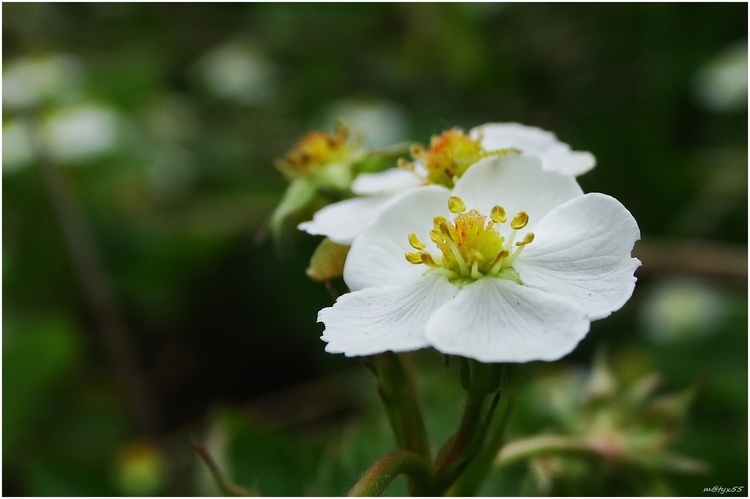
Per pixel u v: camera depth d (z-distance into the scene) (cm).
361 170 13
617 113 24
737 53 23
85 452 19
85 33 34
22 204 23
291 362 22
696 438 16
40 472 17
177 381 22
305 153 13
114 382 21
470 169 12
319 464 15
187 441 19
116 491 17
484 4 27
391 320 11
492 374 11
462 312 11
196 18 34
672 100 24
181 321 22
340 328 11
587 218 11
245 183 26
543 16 28
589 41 27
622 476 13
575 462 14
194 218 24
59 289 23
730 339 19
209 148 27
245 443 15
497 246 11
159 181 25
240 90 30
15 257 23
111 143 24
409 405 11
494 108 27
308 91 30
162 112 28
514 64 27
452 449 11
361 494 11
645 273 19
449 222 11
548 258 11
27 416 20
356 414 19
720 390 18
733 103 22
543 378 16
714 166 22
